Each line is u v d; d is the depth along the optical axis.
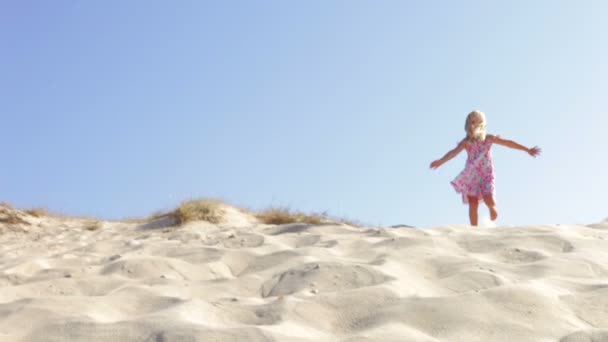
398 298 2.13
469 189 5.15
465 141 5.18
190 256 3.62
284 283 2.63
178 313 1.96
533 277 2.52
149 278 2.90
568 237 3.36
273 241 4.25
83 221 9.61
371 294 2.17
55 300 2.26
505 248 3.20
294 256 3.30
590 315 1.98
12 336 1.86
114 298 2.32
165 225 8.36
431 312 1.96
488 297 2.05
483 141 5.16
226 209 9.20
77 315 2.04
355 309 2.06
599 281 2.40
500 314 1.92
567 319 1.92
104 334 1.83
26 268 3.60
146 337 1.78
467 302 2.01
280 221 9.02
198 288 2.60
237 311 2.07
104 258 3.89
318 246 3.72
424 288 2.37
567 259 2.78
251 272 3.20
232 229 5.55
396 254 3.03
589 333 1.73
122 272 3.15
